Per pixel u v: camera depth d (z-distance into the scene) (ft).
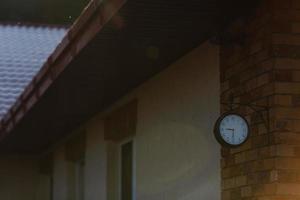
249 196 20.44
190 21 21.81
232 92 21.97
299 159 19.19
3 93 48.60
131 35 23.20
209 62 23.85
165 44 24.40
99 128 36.27
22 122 36.83
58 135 41.96
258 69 20.29
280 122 19.29
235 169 21.47
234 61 21.94
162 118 27.86
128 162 32.73
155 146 28.53
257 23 20.42
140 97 30.42
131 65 27.07
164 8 20.56
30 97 33.32
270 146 19.43
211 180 23.31
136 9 20.57
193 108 25.02
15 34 62.95
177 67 26.63
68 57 26.27
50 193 47.60
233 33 21.75
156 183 28.17
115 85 30.27
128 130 31.55
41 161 48.80
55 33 64.59
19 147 46.09
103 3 21.30
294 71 19.53
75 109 34.76
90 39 23.48
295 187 19.04
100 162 35.94
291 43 19.61
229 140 19.88
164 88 27.81
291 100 19.40
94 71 27.73
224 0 20.15
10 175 49.78
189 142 25.26
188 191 25.14
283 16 19.66
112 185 34.27
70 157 41.42
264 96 19.88
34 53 57.06
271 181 19.26
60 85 29.73
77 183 41.37
